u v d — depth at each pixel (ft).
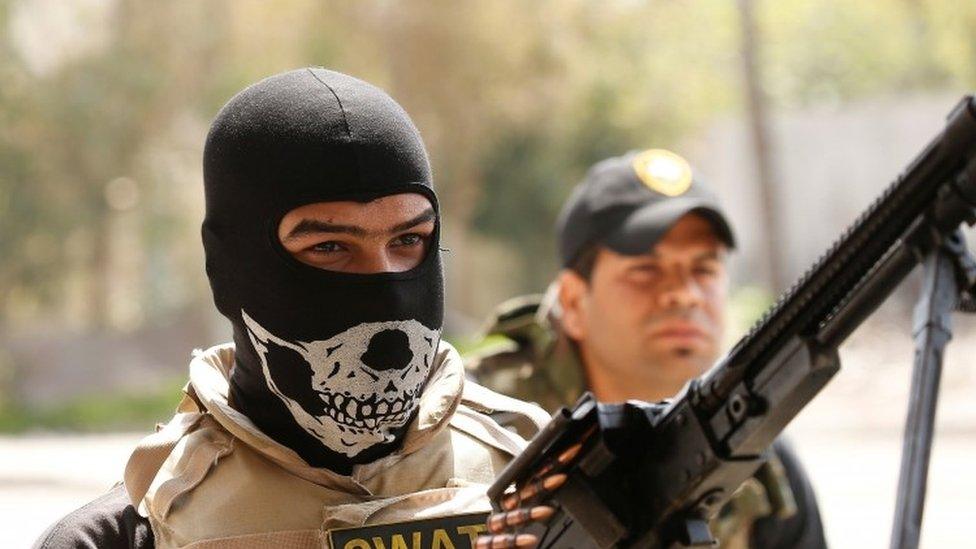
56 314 142.72
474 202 142.20
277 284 10.02
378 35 125.70
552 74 132.05
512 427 11.19
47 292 137.80
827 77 232.53
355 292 9.93
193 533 10.03
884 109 148.77
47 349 132.57
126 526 10.27
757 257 149.89
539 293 159.94
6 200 130.93
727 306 18.13
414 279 10.09
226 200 10.26
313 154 9.91
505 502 9.49
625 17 143.02
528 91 132.05
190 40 130.21
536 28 129.90
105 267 141.69
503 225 151.12
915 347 8.04
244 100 10.30
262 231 10.06
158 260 162.61
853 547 42.52
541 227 150.92
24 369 130.93
